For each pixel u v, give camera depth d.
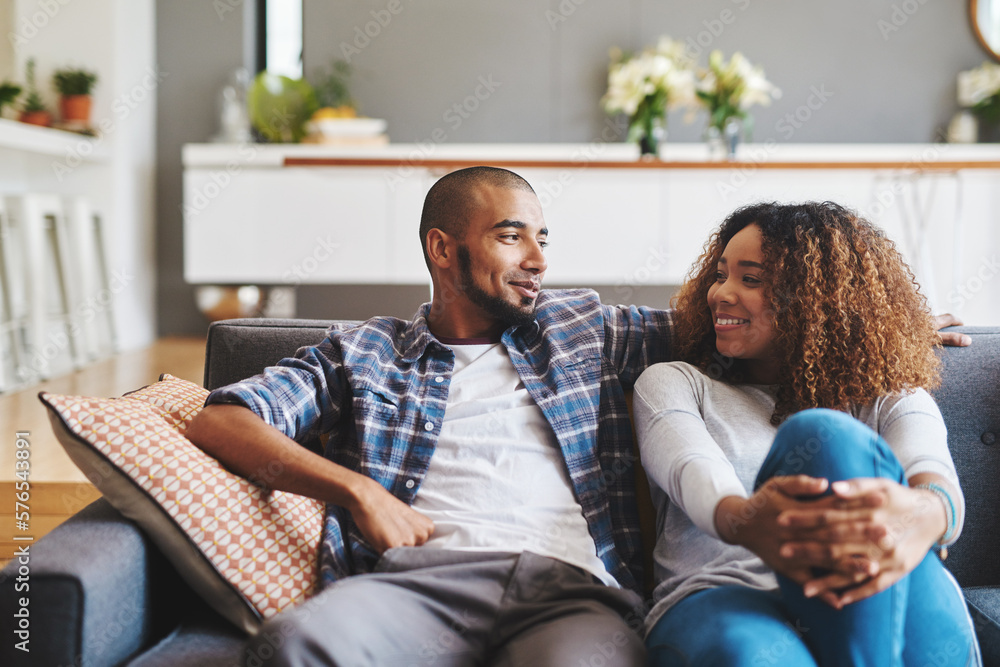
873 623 0.93
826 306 1.24
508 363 1.37
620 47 4.88
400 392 1.34
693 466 1.10
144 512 1.11
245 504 1.15
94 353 4.13
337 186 4.39
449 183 1.41
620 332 1.44
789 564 0.95
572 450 1.28
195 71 4.80
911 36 4.85
